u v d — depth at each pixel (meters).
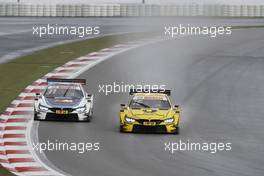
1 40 189.88
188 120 109.12
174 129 98.69
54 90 109.94
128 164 80.12
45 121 105.25
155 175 74.81
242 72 153.12
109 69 149.75
